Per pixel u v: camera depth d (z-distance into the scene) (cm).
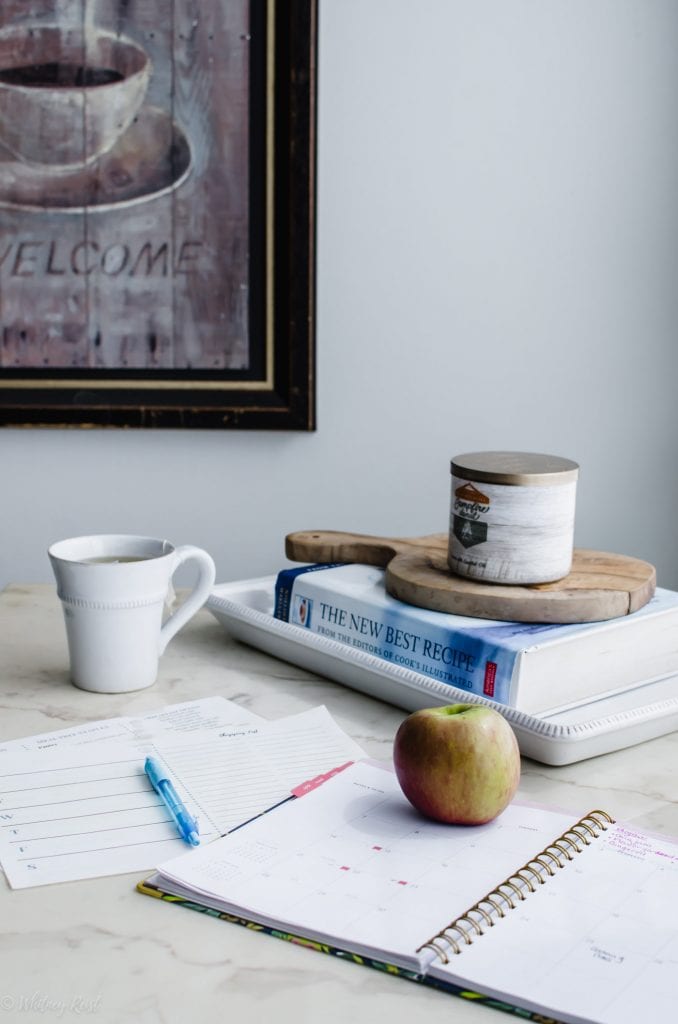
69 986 60
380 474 204
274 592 125
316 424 200
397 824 76
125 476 203
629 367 202
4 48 188
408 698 98
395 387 202
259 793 82
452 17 191
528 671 92
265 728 94
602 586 103
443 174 196
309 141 188
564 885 67
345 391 202
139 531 205
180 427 196
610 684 100
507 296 200
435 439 204
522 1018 57
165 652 116
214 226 193
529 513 102
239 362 196
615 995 56
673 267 200
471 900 66
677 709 93
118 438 202
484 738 74
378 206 196
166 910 67
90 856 73
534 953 60
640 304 201
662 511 207
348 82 193
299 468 204
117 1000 59
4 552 205
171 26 188
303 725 95
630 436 205
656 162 197
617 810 80
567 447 205
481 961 59
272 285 193
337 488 204
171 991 59
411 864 70
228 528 205
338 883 68
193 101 190
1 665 112
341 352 200
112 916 67
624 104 195
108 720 96
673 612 104
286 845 73
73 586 101
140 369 196
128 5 187
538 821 77
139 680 104
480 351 201
